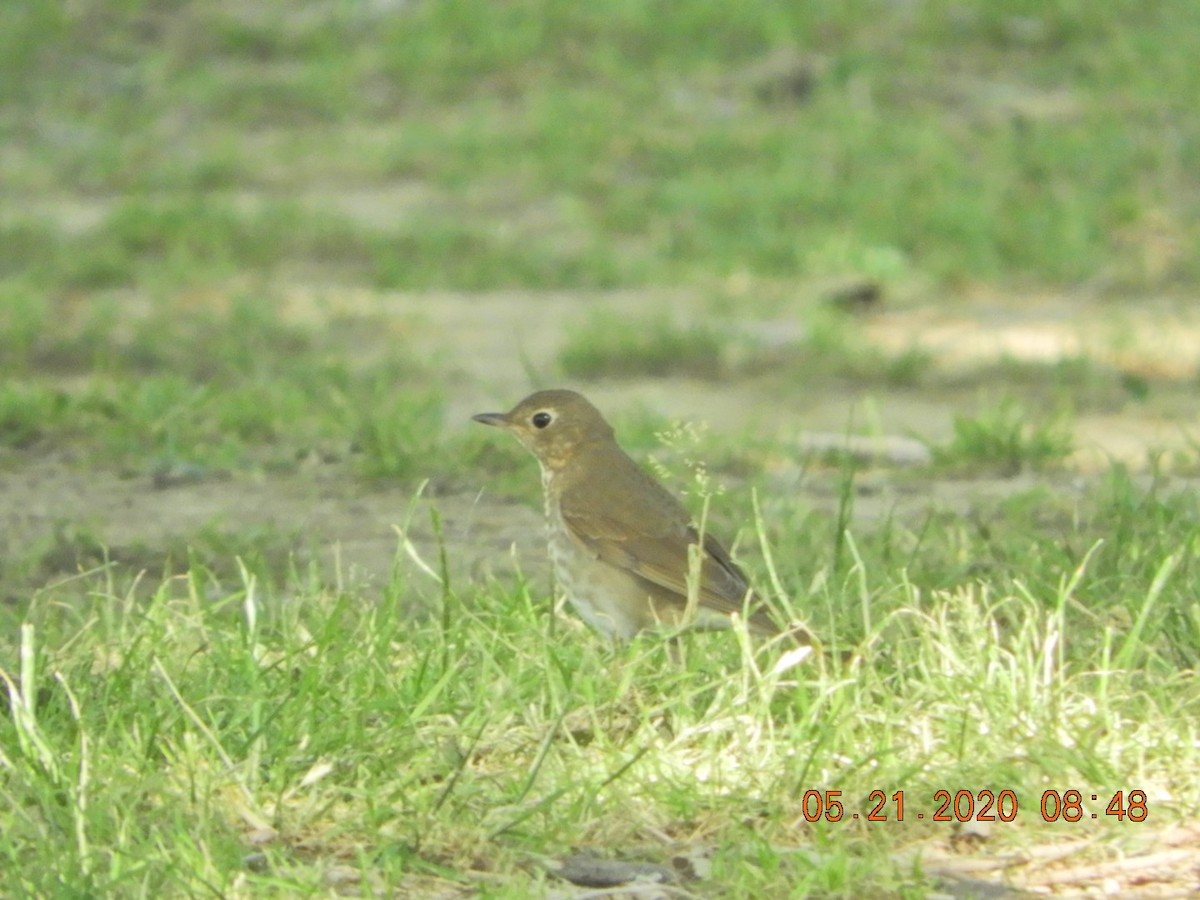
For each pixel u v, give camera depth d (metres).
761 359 18.05
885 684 8.18
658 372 17.75
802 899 6.62
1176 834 7.20
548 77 30.55
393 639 8.74
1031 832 7.22
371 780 7.43
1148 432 15.20
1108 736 7.71
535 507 12.55
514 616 8.96
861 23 31.27
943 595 8.70
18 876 6.59
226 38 32.22
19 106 29.98
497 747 7.79
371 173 26.94
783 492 12.77
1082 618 9.11
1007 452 13.84
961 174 25.12
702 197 24.47
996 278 21.59
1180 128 26.81
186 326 19.55
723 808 7.31
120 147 28.25
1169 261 22.09
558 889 6.88
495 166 26.55
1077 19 30.88
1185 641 8.59
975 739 7.64
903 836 7.23
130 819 6.90
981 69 29.73
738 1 31.98
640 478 9.42
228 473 13.61
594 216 24.50
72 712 7.80
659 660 8.66
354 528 12.12
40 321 19.08
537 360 18.28
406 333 19.41
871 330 19.62
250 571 10.63
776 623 8.48
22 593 10.70
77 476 13.61
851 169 25.62
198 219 23.58
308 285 21.70
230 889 6.64
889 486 13.25
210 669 8.34
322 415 15.05
